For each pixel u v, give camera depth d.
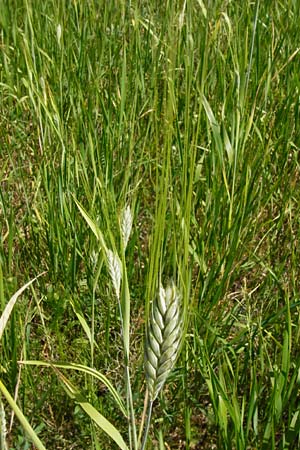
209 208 2.70
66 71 3.43
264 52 3.62
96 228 1.64
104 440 2.08
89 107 3.12
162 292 1.13
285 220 3.01
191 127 3.19
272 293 2.61
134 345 2.48
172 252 2.35
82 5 3.96
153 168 3.18
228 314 2.50
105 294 2.57
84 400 1.38
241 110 2.74
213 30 3.31
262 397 2.14
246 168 2.63
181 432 2.14
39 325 2.45
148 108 3.34
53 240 2.60
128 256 2.59
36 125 3.28
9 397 1.18
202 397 2.25
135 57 3.51
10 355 2.18
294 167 3.03
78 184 2.72
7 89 3.83
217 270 2.36
